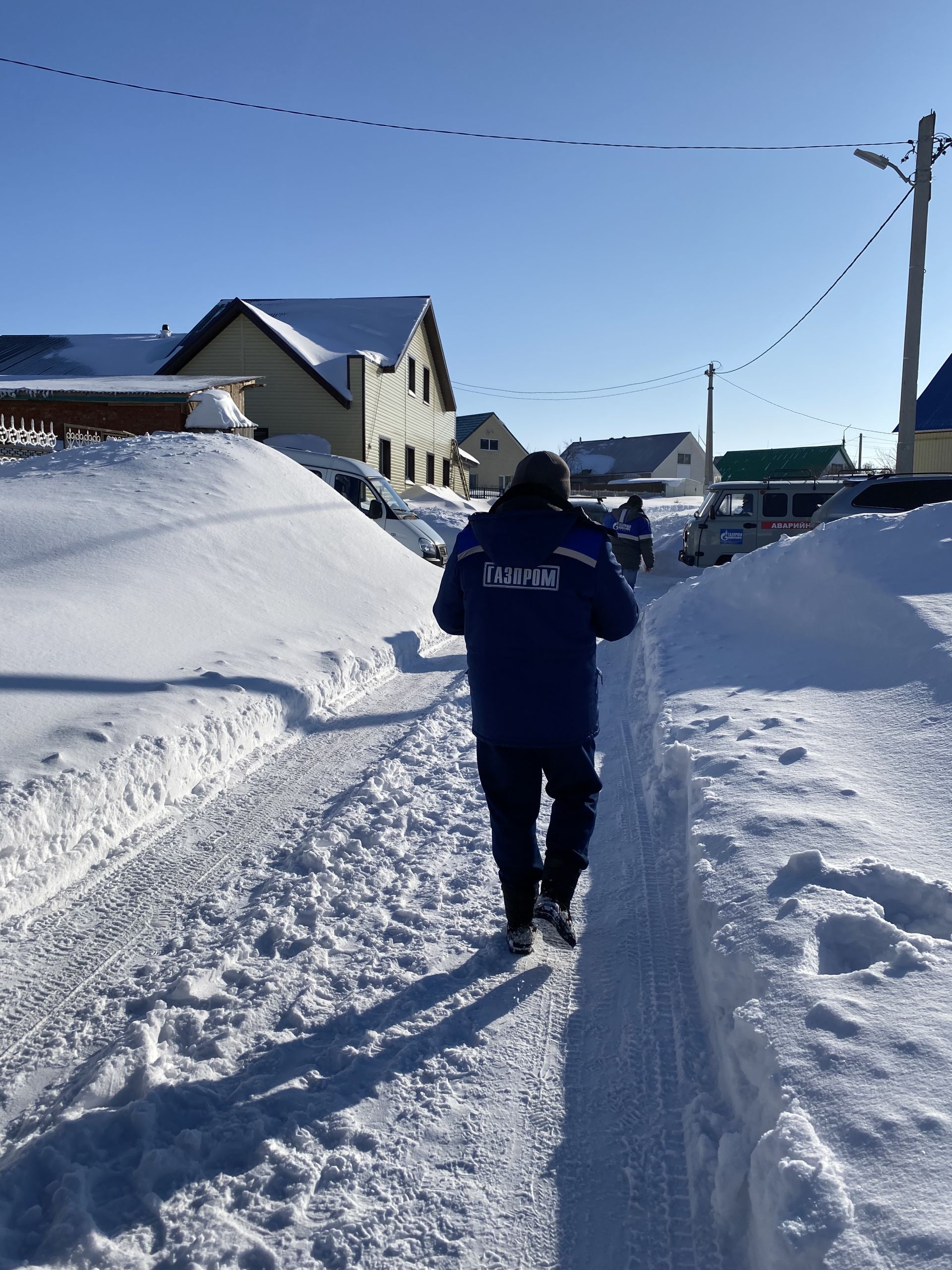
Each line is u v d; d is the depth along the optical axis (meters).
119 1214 2.02
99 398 18.20
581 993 2.97
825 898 2.61
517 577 2.90
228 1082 2.48
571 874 3.00
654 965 3.11
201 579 7.73
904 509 13.54
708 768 4.00
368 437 26.47
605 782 5.10
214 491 9.70
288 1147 2.23
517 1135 2.30
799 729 4.28
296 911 3.50
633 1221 2.03
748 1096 2.18
